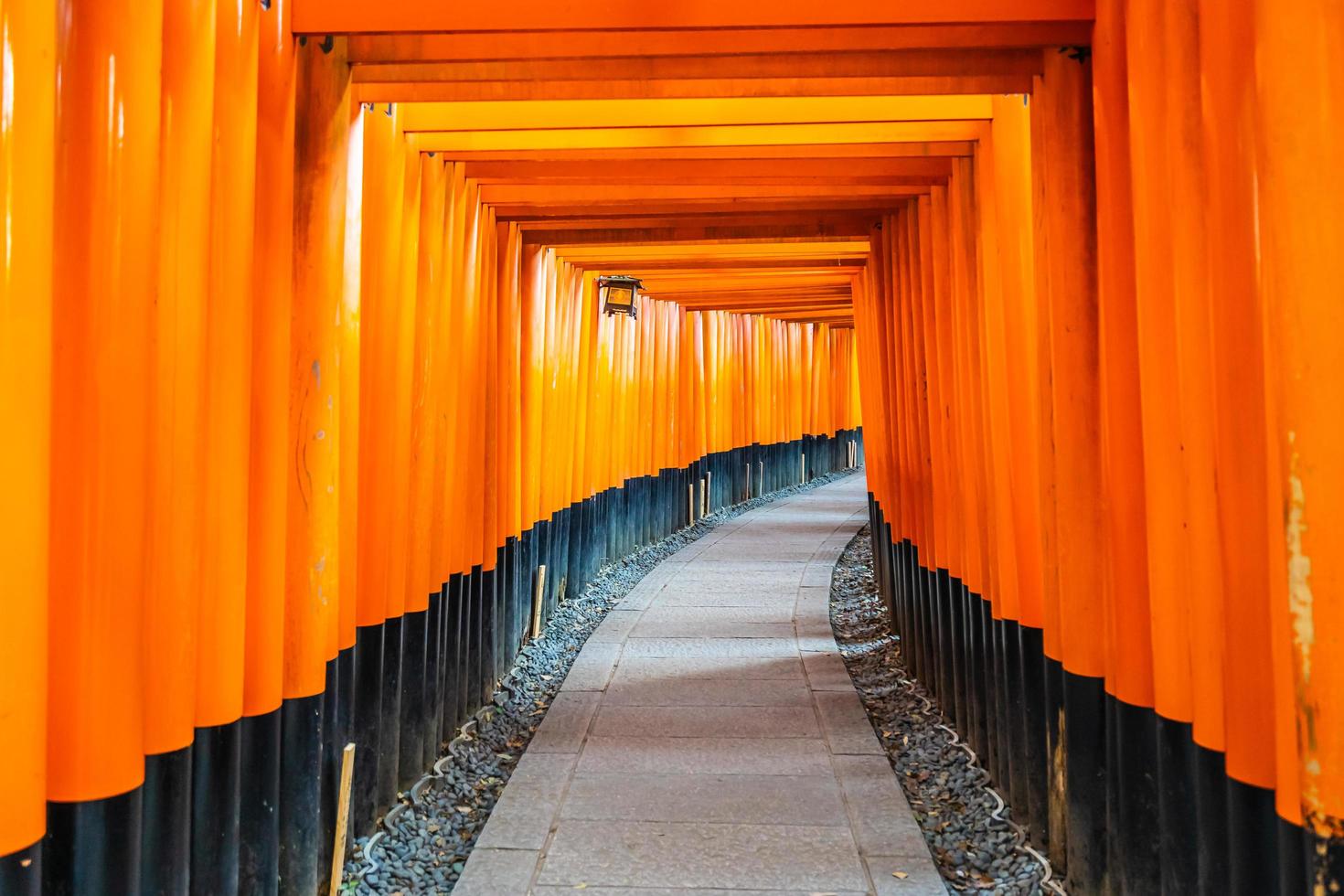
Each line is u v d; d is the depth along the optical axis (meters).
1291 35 1.89
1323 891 1.86
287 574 3.22
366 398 4.00
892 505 7.27
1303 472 1.89
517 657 6.98
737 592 9.43
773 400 17.78
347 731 3.71
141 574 2.24
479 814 4.55
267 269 2.99
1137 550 2.94
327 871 3.50
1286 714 2.01
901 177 5.39
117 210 2.14
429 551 4.74
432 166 4.62
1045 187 3.41
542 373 7.41
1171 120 2.46
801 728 5.44
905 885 3.56
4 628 1.81
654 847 3.89
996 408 4.25
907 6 3.01
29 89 1.83
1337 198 1.85
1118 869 3.04
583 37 3.29
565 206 6.12
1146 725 2.94
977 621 4.89
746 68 3.49
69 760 2.12
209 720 2.68
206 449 2.65
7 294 1.80
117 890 2.18
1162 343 2.61
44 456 1.89
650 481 12.30
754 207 6.18
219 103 2.66
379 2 3.07
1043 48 3.38
